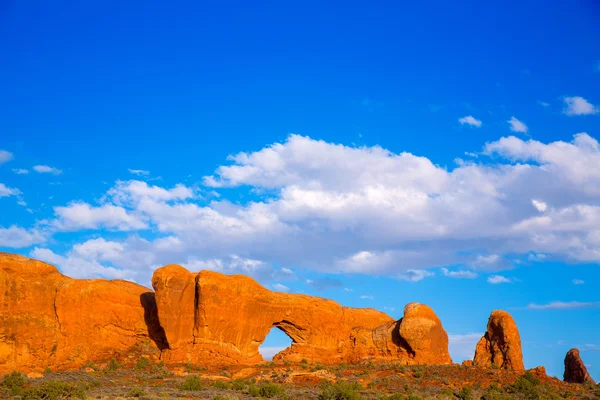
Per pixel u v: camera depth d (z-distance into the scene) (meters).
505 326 79.94
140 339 79.25
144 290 83.38
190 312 77.69
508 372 74.94
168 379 69.12
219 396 59.00
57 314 75.62
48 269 77.69
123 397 58.34
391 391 67.38
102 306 77.75
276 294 81.81
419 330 80.50
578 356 80.12
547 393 68.88
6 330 72.94
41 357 73.88
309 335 82.00
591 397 68.31
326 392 60.91
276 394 62.31
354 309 86.31
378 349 82.00
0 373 70.94
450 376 73.75
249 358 78.44
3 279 74.31
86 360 75.69
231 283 78.62
